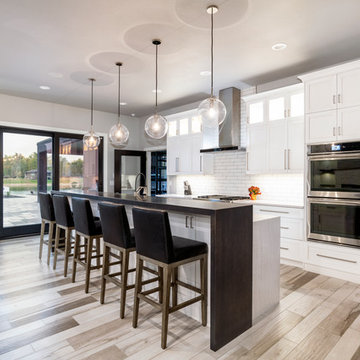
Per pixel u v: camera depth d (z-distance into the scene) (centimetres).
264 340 203
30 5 245
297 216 362
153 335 208
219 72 407
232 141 464
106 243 255
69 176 605
